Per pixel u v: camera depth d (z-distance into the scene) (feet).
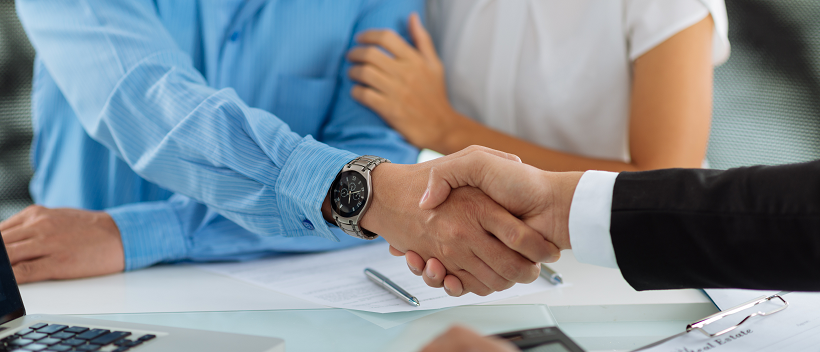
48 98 3.78
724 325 1.83
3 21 5.45
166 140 2.65
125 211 2.86
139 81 2.80
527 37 4.23
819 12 5.63
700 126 3.64
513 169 2.10
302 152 2.54
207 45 3.56
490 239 2.13
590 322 2.11
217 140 2.57
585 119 4.15
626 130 4.07
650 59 3.69
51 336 1.61
